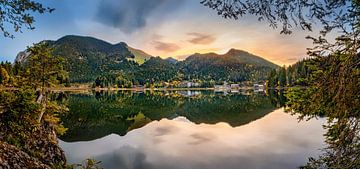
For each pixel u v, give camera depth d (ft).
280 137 76.84
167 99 289.94
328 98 17.52
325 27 16.58
